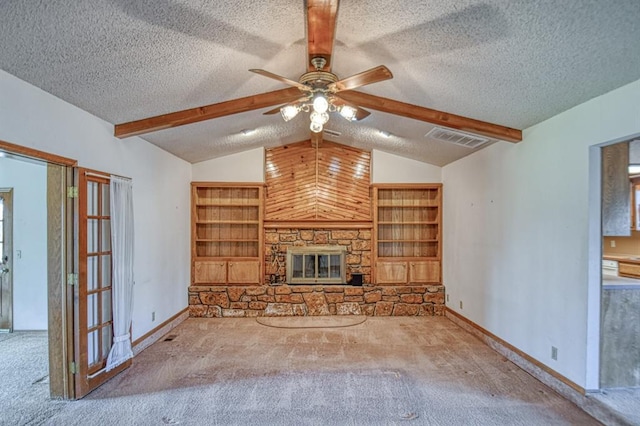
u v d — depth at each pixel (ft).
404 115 12.53
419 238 20.93
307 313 19.17
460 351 13.93
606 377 9.83
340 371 12.01
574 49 7.37
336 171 20.89
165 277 16.29
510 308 13.15
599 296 9.55
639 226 18.20
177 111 12.12
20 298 16.35
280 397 10.19
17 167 16.40
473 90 10.25
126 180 12.23
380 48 9.00
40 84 8.78
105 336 11.50
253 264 19.65
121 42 7.75
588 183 9.51
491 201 14.61
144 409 9.52
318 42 7.74
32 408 9.56
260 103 12.40
